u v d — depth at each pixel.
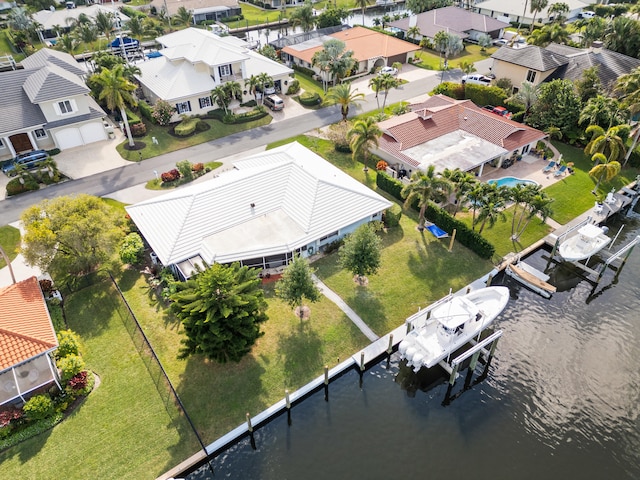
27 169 53.50
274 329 34.53
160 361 32.19
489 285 38.72
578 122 56.12
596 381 32.06
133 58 85.62
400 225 45.31
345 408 30.38
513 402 30.81
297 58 82.69
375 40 85.56
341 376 32.28
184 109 65.31
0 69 77.38
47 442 27.45
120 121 63.69
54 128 56.00
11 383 29.48
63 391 29.47
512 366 33.22
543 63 66.62
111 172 54.12
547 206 39.22
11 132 53.56
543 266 42.47
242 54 67.31
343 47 69.00
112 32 100.00
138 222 41.22
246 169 47.84
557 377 32.34
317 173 45.53
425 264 40.66
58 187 51.50
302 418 29.70
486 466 27.17
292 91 73.00
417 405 30.61
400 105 65.50
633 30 70.06
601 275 41.19
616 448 28.11
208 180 50.38
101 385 30.61
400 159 51.56
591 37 79.38
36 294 33.44
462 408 30.45
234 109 67.69
